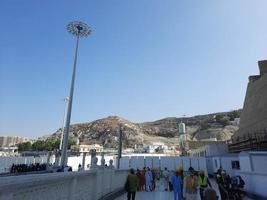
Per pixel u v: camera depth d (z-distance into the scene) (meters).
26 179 4.51
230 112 171.50
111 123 196.50
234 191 12.90
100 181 12.64
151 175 20.52
